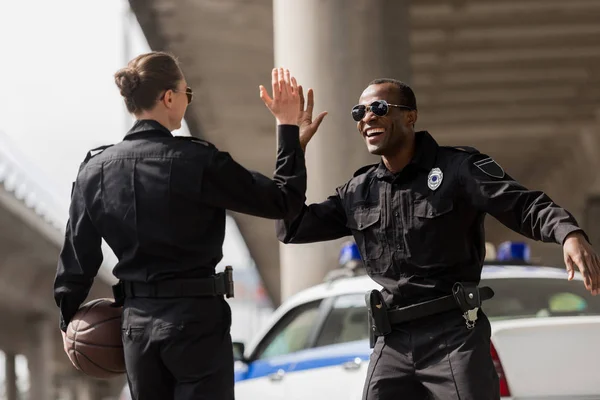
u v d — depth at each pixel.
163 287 6.82
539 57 40.28
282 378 11.22
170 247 6.82
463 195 7.38
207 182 6.84
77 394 124.69
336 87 22.17
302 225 8.02
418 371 7.41
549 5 34.59
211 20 40.06
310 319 11.32
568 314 9.93
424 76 42.84
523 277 10.31
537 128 51.31
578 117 49.78
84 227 7.20
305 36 22.48
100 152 7.19
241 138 56.50
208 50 43.81
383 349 7.59
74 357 7.23
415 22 36.22
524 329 8.95
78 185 7.19
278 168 7.19
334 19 22.42
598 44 38.69
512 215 7.18
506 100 46.62
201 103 51.03
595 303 10.07
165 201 6.83
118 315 7.20
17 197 54.16
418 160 7.54
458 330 7.36
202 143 6.94
